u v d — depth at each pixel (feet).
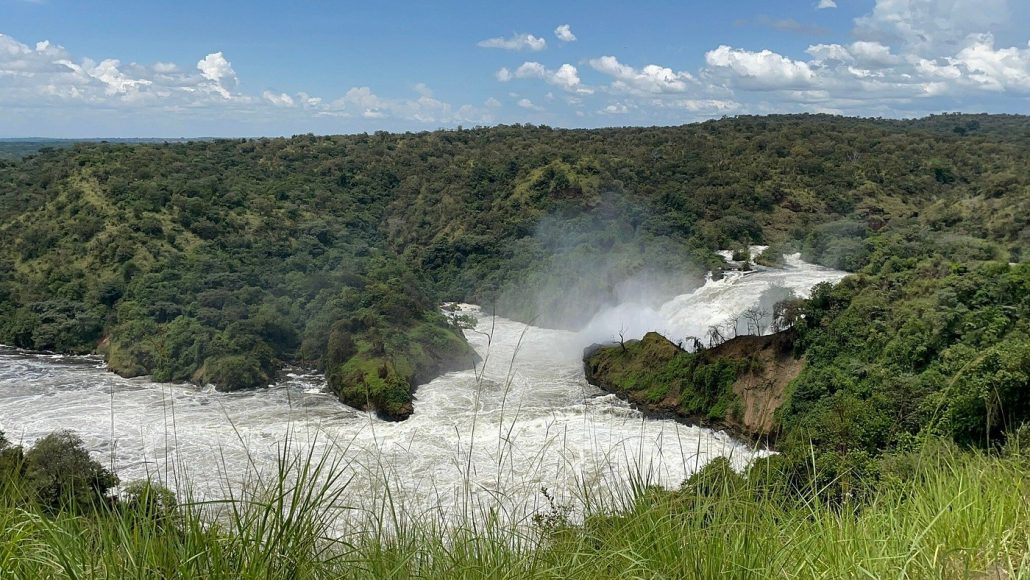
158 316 187.83
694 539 16.44
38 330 194.90
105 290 205.16
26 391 154.71
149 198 256.11
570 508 20.54
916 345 120.16
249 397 154.40
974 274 134.00
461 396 153.58
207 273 212.43
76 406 142.10
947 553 16.62
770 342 141.28
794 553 16.66
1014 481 20.68
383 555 16.21
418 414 141.18
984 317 120.06
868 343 129.90
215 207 265.54
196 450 105.81
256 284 213.66
